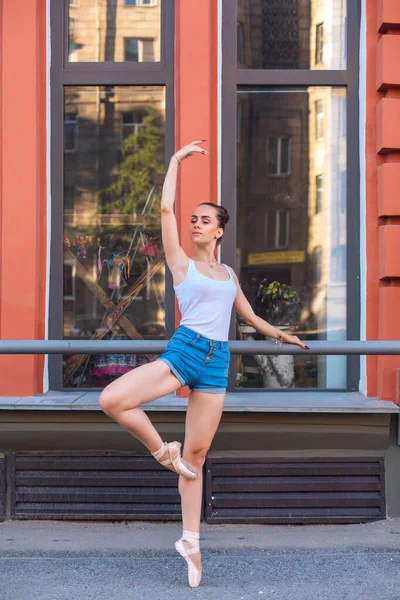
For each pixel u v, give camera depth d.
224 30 4.87
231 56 4.88
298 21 4.98
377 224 4.76
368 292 4.75
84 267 4.98
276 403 4.45
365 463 4.53
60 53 4.92
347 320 4.90
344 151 4.98
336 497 4.48
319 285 4.98
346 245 4.95
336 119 4.98
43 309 4.79
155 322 4.98
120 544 4.12
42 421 4.46
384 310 4.61
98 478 4.49
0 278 4.66
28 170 4.66
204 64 4.69
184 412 4.46
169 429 4.48
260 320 3.69
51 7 4.91
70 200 4.99
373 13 4.79
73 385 4.92
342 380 4.96
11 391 4.61
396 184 4.62
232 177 4.88
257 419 4.45
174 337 3.41
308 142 4.98
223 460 4.50
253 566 3.79
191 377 3.37
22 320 4.65
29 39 4.68
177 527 4.41
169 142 4.96
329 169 4.98
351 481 4.50
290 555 3.95
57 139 4.92
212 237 3.52
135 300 4.98
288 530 4.37
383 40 4.63
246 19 4.96
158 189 5.01
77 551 4.01
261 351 3.72
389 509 4.53
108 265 4.99
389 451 4.54
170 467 3.30
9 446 4.52
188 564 3.53
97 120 5.00
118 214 5.02
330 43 4.98
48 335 4.88
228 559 3.89
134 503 4.48
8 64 4.68
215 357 3.40
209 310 3.38
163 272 4.98
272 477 4.50
